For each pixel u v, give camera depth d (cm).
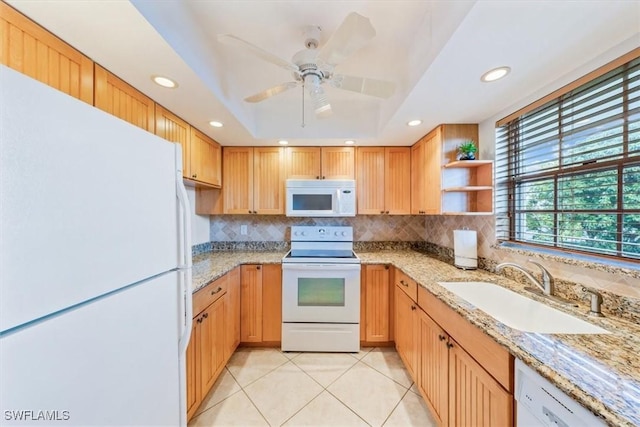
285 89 151
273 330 247
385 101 221
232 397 180
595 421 62
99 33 100
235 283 233
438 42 118
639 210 107
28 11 88
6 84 48
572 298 129
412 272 194
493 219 191
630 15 93
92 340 65
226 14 128
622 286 109
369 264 245
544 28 100
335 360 227
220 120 200
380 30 138
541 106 153
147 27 97
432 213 225
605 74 117
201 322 164
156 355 89
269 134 250
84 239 63
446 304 133
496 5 90
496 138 190
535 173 161
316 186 263
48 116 55
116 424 71
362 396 182
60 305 57
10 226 49
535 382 79
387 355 235
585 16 94
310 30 136
